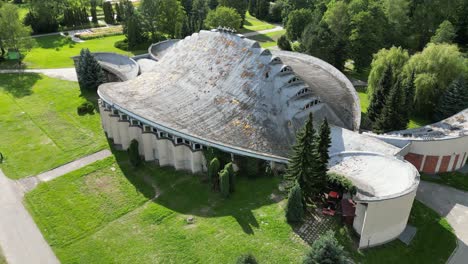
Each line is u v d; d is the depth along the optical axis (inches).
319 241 1304.1
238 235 1600.6
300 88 2119.8
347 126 2231.8
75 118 2689.5
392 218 1557.6
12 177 2066.9
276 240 1568.7
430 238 1673.2
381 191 1590.8
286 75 2148.1
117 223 1731.1
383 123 2303.2
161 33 4808.1
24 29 3730.3
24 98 3024.1
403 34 3821.4
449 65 2600.9
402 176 1656.0
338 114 2258.9
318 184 1706.4
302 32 4227.4
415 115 2800.2
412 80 2311.8
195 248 1555.1
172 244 1585.9
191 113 2087.8
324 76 2625.5
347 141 2026.3
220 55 2282.2
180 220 1718.8
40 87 3230.8
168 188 1947.6
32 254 1567.4
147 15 4596.5
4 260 1536.7
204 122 2028.8
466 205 1895.9
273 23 6063.0
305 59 2999.5
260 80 2122.3
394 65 2783.0
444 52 2605.8
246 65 2169.0
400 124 2301.9
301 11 4539.9
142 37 4591.5
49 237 1656.0
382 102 2437.3
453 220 1792.6
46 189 1964.8
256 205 1771.7
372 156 1870.1
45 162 2197.3
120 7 5438.0
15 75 3499.0
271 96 2105.1
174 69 2427.4
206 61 2314.2
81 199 1891.0
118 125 2255.2
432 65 2623.0
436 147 2042.3
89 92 3110.2
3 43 3695.9
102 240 1633.9
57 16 5290.4
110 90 2352.4
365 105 2935.5
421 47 3978.8
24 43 3718.0
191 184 1956.2
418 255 1587.1
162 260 1513.3
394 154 1900.8
